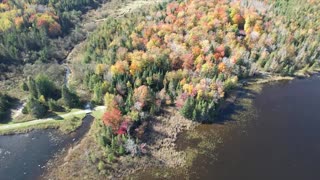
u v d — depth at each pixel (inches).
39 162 4315.9
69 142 4648.1
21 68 6323.8
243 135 4795.8
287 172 4200.3
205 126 4938.5
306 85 5999.0
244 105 5408.5
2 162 4311.0
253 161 4352.9
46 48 6825.8
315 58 6520.7
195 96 5142.7
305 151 4552.2
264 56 6269.7
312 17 7234.3
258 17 6865.2
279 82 6038.4
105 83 5251.0
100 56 6235.2
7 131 4827.8
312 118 5187.0
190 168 4212.6
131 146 4308.6
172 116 5049.2
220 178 4082.2
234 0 7549.2
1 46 6432.1
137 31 6599.4
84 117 5098.4
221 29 6565.0
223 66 5693.9
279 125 5017.2
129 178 4047.7
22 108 5310.0
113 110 4569.4
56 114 5157.5
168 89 5334.6
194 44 6082.7
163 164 4249.5
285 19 7032.5
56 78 6077.8
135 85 5319.9
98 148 4426.7
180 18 6820.9
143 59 5541.3
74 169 4158.5
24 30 7091.5
